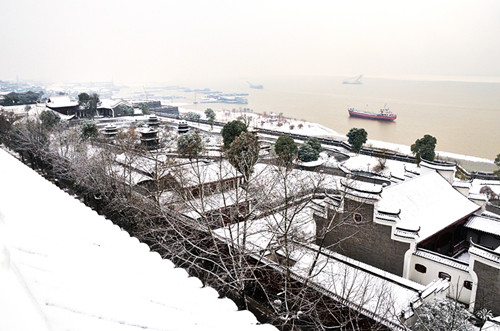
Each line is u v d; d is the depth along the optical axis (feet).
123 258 21.59
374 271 88.89
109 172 138.72
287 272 80.79
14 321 6.04
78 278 14.34
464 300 93.35
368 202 99.25
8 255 7.81
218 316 16.97
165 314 14.61
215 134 341.41
